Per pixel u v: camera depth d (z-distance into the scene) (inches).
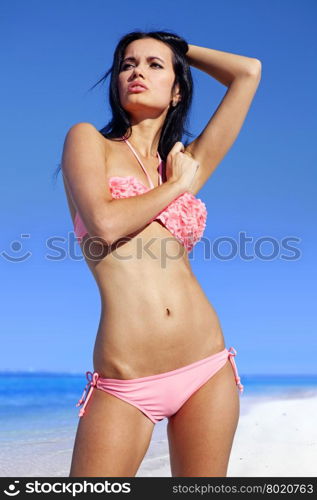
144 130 145.6
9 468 262.1
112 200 119.5
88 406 121.7
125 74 142.8
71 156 124.6
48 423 417.1
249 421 362.3
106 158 132.0
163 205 122.7
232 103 151.1
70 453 299.0
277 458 271.0
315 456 275.1
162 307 124.3
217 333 131.2
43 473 254.7
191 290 131.1
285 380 989.8
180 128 152.8
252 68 151.4
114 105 144.6
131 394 119.3
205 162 152.8
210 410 124.3
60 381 968.9
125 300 123.0
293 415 384.8
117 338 121.3
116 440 117.3
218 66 153.9
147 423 122.2
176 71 149.4
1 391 803.4
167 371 122.6
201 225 140.9
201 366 125.6
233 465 259.0
